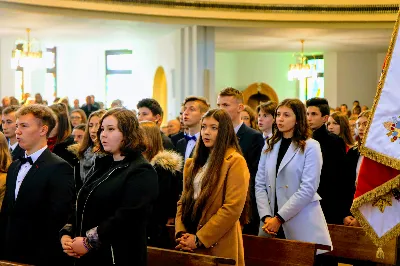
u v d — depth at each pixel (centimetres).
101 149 369
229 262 363
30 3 1272
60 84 2106
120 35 1684
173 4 1431
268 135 603
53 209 394
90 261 349
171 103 1642
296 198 450
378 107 330
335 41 1783
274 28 1523
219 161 401
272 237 461
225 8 1473
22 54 1633
